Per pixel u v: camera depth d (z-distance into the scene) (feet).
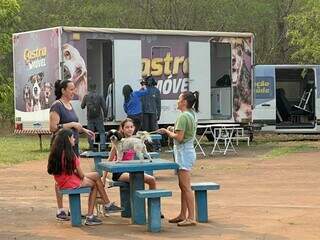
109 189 45.73
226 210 36.91
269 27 121.39
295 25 94.63
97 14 116.78
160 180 50.93
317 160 64.13
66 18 117.29
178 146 32.83
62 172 32.94
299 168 57.47
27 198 42.93
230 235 30.40
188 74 78.48
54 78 71.15
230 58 82.23
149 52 75.77
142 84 71.87
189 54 78.43
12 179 52.70
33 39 73.77
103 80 77.61
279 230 31.40
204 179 50.72
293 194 42.47
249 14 117.60
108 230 32.12
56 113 33.99
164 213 36.45
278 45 120.78
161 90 76.54
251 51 83.20
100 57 77.61
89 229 32.45
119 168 31.68
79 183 33.12
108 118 73.36
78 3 119.24
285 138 97.96
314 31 90.58
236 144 83.97
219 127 77.00
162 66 76.69
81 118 71.46
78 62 71.61
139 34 75.10
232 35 81.46
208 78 79.82
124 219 35.17
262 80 89.71
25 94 75.15
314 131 91.97
